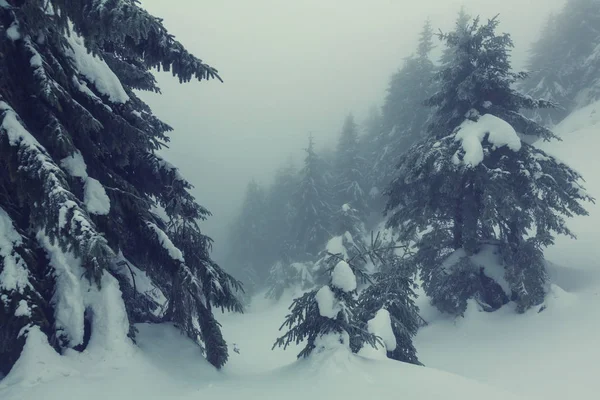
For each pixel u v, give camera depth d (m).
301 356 8.44
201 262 8.49
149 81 10.82
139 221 7.68
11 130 5.50
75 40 7.52
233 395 6.11
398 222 17.77
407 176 16.56
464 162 14.30
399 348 9.47
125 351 6.44
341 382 6.06
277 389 6.20
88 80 7.40
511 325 14.59
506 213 14.03
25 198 5.74
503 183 14.32
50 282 6.38
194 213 8.92
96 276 5.86
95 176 7.37
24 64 6.20
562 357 11.66
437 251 17.66
